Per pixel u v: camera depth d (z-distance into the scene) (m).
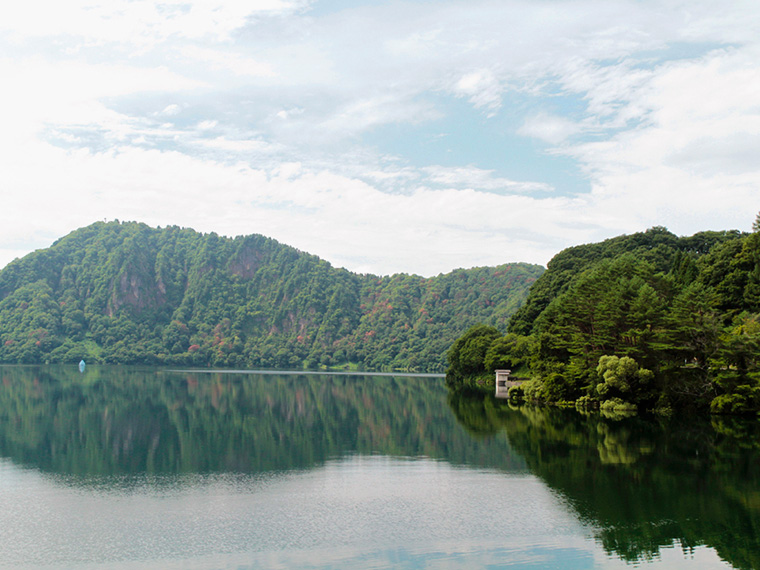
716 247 163.00
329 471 66.25
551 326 138.38
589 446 77.75
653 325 111.38
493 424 100.19
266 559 40.78
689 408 106.62
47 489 58.38
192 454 76.94
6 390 178.00
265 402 151.12
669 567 39.78
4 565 39.78
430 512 50.69
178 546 43.09
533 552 42.16
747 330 103.69
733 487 57.47
